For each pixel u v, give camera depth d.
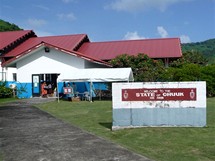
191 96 11.78
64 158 7.95
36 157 8.09
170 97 11.85
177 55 33.69
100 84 27.78
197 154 8.11
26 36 40.03
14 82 32.41
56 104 21.78
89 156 8.09
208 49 86.38
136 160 7.66
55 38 39.66
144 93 11.90
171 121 11.86
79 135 10.73
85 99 24.86
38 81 29.47
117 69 24.73
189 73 26.77
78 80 23.83
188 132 10.83
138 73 30.25
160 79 29.03
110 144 9.34
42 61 29.44
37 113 16.92
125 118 11.92
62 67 28.98
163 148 8.79
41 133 11.21
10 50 36.72
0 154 8.47
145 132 11.02
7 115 16.22
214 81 26.86
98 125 12.86
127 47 37.09
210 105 19.80
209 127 11.70
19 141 10.00
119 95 11.94
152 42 37.62
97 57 35.19
